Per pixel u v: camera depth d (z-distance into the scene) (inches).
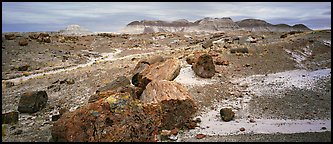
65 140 689.0
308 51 1838.1
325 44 1968.5
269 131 813.9
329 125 858.1
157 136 762.2
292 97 1103.0
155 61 1318.9
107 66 1750.7
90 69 1660.9
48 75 1551.4
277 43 1915.6
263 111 991.0
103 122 690.2
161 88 877.2
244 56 1622.8
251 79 1321.4
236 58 1579.7
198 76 1295.5
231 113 923.4
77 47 2851.9
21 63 1946.4
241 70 1423.5
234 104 1055.6
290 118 929.5
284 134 778.2
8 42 2365.9
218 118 939.3
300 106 1023.6
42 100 1026.7
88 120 690.8
